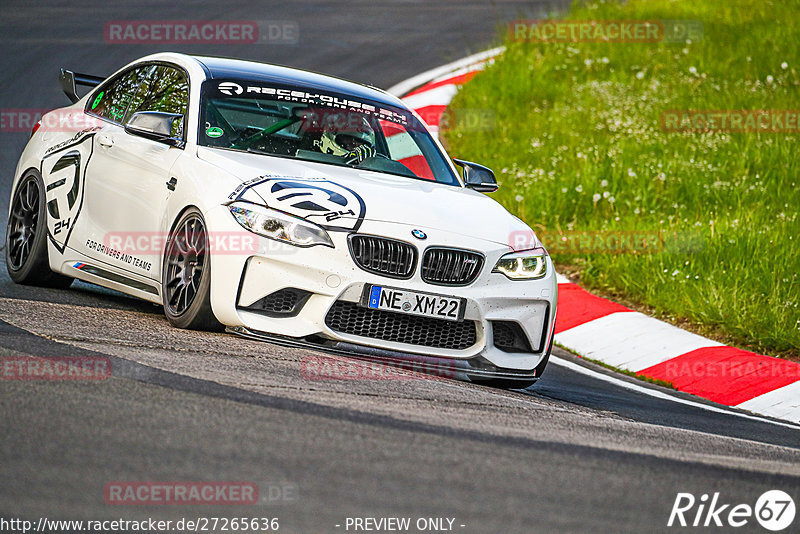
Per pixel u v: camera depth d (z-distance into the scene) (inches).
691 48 2338.8
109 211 853.2
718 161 1653.5
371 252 719.1
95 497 374.9
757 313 1123.3
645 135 1759.4
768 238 1317.7
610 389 894.4
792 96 1955.0
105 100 971.9
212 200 738.8
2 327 664.4
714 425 759.1
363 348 744.3
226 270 717.3
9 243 955.3
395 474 434.0
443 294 730.8
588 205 1497.3
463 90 2079.2
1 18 2404.0
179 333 723.4
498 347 773.9
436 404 606.5
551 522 399.9
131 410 485.7
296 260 705.0
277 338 711.7
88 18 2455.7
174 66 909.2
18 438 427.2
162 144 839.7
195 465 414.9
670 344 1074.7
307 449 454.0
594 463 504.4
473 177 930.1
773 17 2559.1
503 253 768.9
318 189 749.9
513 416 611.5
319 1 2928.2
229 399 528.4
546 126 1871.3
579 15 2652.6
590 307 1198.9
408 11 2878.9
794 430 812.0
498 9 2910.9
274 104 869.8
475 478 444.5
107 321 748.6
